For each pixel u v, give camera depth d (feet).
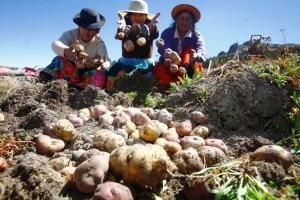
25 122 4.33
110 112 4.45
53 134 3.64
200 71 6.49
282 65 4.64
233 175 2.69
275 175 2.69
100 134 3.34
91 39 6.54
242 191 2.41
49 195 2.54
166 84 6.37
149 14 7.06
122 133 3.60
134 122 4.08
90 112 4.65
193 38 6.89
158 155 2.61
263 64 4.76
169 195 2.70
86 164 2.64
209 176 2.64
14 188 2.55
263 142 3.48
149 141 3.48
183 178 2.77
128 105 5.51
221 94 4.38
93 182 2.56
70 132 3.59
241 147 3.64
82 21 6.21
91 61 6.17
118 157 2.65
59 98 5.20
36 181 2.59
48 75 6.28
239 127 4.19
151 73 6.84
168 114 4.23
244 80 4.38
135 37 6.77
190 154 2.92
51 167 2.98
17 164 2.85
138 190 2.67
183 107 4.69
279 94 4.29
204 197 2.59
